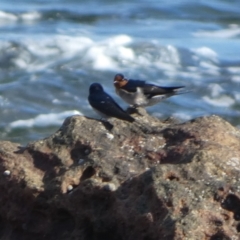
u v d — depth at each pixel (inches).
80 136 442.3
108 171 418.9
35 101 1076.5
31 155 442.9
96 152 430.0
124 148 436.1
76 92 1117.1
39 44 1274.6
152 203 385.7
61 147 440.8
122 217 395.9
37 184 425.7
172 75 1205.1
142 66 1233.4
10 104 1058.1
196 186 387.2
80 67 1210.6
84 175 423.2
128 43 1304.1
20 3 1624.0
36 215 431.2
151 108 1045.2
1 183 437.7
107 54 1262.3
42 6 1604.3
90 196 411.5
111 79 1175.6
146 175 396.5
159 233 375.2
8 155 443.2
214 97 1114.1
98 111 558.9
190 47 1318.9
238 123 1039.0
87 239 416.2
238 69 1231.5
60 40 1299.2
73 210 416.2
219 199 383.9
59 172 429.4
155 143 437.7
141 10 1608.0
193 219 372.8
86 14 1561.3
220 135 434.0
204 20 1555.1
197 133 434.6
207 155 405.4
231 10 1608.0
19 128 987.9
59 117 1027.9
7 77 1172.5
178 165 397.7
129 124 454.3
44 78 1157.7
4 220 445.4
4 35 1353.3
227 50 1328.7
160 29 1470.2
